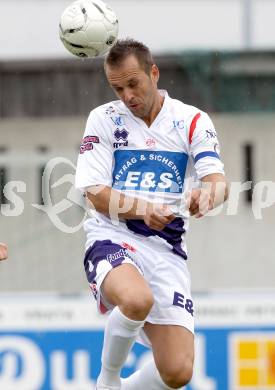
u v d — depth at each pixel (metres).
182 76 40.16
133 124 21.11
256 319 31.12
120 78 20.06
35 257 37.72
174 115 21.17
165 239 21.16
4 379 31.06
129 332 19.64
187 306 21.00
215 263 38.41
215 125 39.31
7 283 37.69
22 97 40.19
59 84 40.19
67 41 21.56
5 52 41.28
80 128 39.06
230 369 31.03
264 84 40.03
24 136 39.09
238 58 40.00
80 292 36.06
